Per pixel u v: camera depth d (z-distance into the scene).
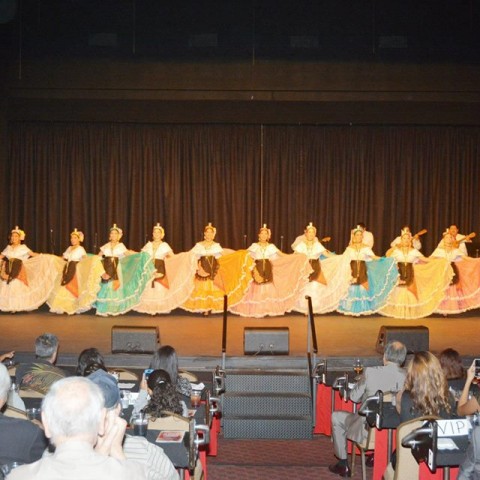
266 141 15.20
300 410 7.82
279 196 15.27
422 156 15.19
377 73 13.12
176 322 11.17
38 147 15.09
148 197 15.23
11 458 3.44
